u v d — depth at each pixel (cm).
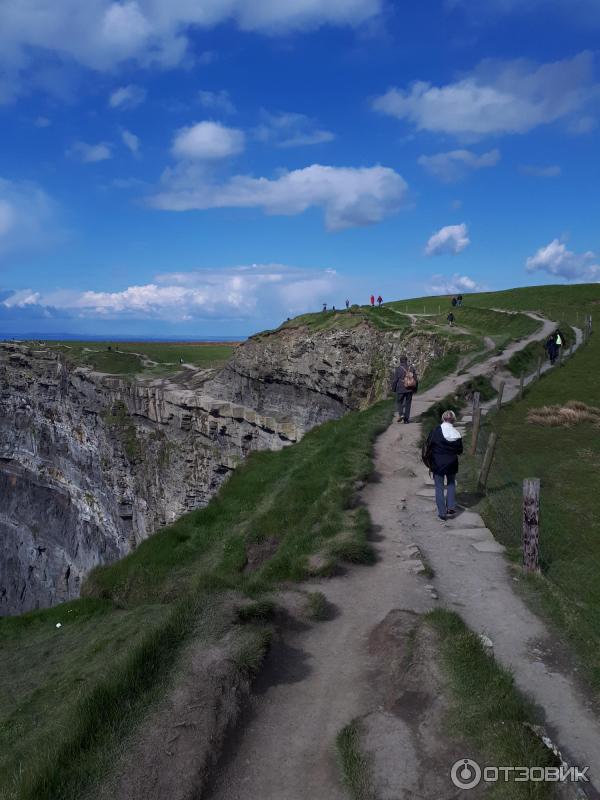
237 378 8675
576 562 1301
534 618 1010
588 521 1550
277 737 716
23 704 1090
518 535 1420
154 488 8594
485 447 2262
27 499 11469
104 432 9288
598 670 846
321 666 874
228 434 7606
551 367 4288
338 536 1366
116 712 712
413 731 695
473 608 1048
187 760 641
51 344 15038
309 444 2895
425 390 3456
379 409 3008
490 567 1221
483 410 2980
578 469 2014
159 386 9350
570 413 2791
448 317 7250
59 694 1102
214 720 705
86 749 663
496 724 677
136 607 1669
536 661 878
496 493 1727
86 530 10094
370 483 1817
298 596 1089
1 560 11744
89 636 1504
